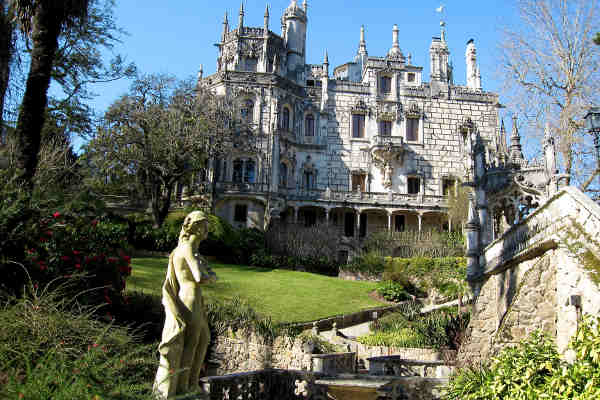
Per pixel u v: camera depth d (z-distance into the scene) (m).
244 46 58.19
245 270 40.09
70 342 7.54
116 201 45.75
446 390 12.55
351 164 57.28
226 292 30.20
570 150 23.06
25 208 11.54
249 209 50.59
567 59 24.05
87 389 5.68
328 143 57.53
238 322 20.41
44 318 7.46
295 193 52.94
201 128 43.22
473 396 10.30
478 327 17.28
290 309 29.17
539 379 9.50
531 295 12.82
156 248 39.97
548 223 13.18
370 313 32.03
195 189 49.22
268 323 21.28
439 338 23.14
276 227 48.47
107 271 14.40
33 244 11.57
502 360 10.52
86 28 23.70
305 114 58.22
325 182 56.53
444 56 61.38
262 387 11.98
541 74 24.89
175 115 42.81
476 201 21.36
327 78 58.94
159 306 17.08
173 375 6.62
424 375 18.30
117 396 6.03
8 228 11.00
